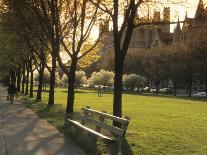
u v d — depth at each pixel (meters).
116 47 16.56
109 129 12.59
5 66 74.50
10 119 21.91
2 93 64.31
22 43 39.16
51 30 25.72
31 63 53.12
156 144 14.50
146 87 122.06
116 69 16.59
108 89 129.00
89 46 34.97
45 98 52.16
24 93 67.06
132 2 16.19
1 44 44.28
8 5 28.88
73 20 27.48
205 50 84.50
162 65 99.06
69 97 26.61
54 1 25.30
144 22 16.72
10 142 13.80
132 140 15.04
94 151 12.12
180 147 14.20
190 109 39.25
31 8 26.75
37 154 11.73
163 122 23.98
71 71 26.75
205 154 13.02
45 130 17.25
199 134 18.36
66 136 15.53
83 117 16.77
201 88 113.06
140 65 114.44
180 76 93.62
